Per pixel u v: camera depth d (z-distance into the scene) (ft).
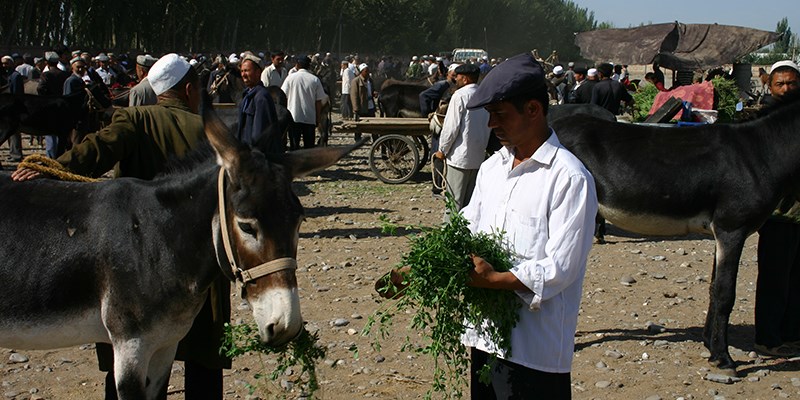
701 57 72.95
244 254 10.69
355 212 37.99
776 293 20.35
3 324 11.88
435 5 275.59
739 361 20.16
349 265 28.22
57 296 11.73
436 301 9.71
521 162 10.18
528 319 10.10
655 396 17.63
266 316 10.43
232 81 53.93
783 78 20.33
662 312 23.86
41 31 138.62
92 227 11.77
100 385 17.88
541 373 10.11
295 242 10.76
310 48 222.28
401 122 46.91
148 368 12.51
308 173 11.55
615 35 75.10
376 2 237.66
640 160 21.08
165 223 11.66
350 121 47.91
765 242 20.36
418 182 47.39
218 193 11.23
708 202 20.11
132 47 166.71
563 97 80.33
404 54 247.91
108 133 13.42
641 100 37.73
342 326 21.77
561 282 9.66
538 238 9.97
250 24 191.42
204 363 13.92
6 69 69.56
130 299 11.59
